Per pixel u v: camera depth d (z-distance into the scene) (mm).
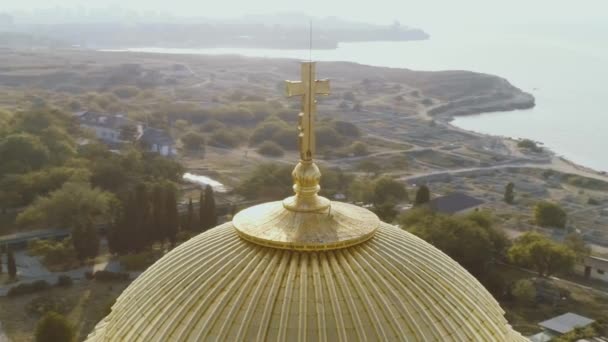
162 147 140250
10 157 103938
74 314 66062
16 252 81125
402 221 84000
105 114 165750
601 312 68500
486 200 113562
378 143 160125
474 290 18531
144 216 79500
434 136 173750
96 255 78312
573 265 75812
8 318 64438
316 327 15539
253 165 133750
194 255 18125
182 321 16344
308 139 17812
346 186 111562
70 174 99062
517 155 154750
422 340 15969
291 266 16703
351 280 16516
